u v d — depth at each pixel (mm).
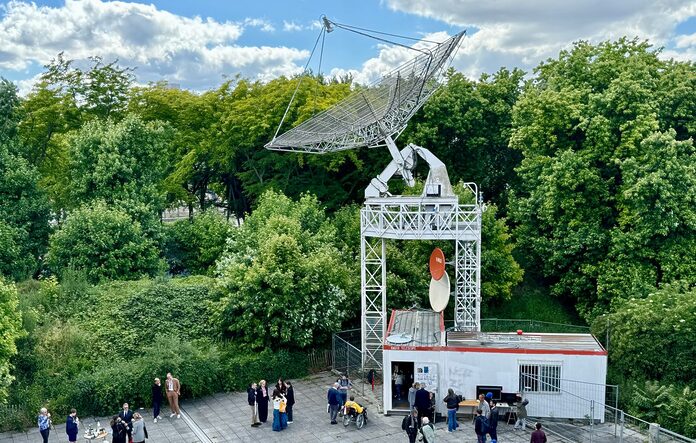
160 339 31703
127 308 35188
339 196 52969
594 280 43219
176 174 52094
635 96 40875
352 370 34031
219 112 55656
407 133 51781
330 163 51406
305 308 34250
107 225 39781
